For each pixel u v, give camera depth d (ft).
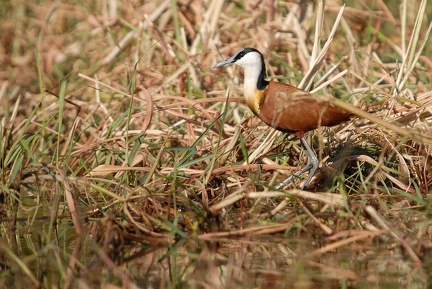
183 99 45.93
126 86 53.72
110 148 43.75
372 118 37.52
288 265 32.55
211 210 36.86
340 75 43.86
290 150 44.14
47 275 32.07
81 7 63.31
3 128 47.26
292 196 36.09
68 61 59.93
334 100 38.24
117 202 37.93
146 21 57.77
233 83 50.01
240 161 42.19
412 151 42.19
